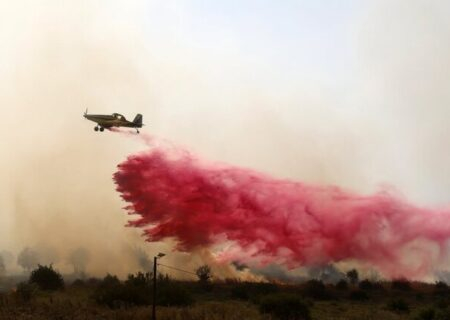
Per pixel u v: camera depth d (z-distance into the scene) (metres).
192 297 70.56
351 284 95.94
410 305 75.56
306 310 59.19
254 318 54.50
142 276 75.94
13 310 51.94
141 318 50.88
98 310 55.31
